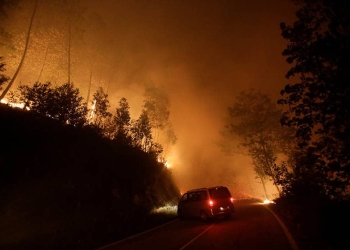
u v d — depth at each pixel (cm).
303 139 765
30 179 1034
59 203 1077
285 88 773
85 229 1022
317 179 930
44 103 1273
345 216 719
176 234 996
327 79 680
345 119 663
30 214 927
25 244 787
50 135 1277
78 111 1459
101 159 1584
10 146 1063
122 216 1326
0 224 810
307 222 875
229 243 752
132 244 869
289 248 638
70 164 1302
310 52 698
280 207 1502
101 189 1415
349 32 646
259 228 956
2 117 1148
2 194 892
